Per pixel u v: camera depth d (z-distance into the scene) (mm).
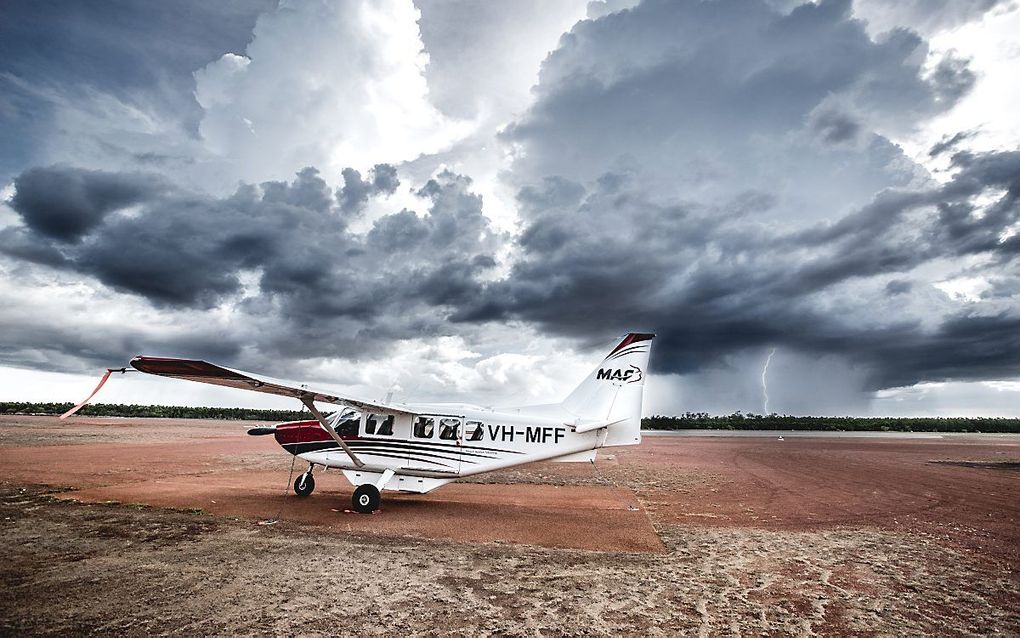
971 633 5703
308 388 10523
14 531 9078
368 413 13094
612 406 13445
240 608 5785
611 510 12750
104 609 5676
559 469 21719
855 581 7430
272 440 34406
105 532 9125
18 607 5680
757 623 5836
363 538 9242
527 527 10602
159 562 7438
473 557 8195
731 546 9344
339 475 18109
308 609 5812
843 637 5527
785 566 8125
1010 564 8484
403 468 12742
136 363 9047
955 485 18203
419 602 6152
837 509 13289
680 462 25406
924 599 6746
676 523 11352
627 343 13766
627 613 6027
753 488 16844
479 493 15195
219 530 9500
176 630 5160
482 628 5461
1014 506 14125
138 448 25484
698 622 5824
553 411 13664
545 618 5801
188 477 16375
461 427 12852
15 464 18031
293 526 10062
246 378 9703
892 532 10727
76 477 15570
